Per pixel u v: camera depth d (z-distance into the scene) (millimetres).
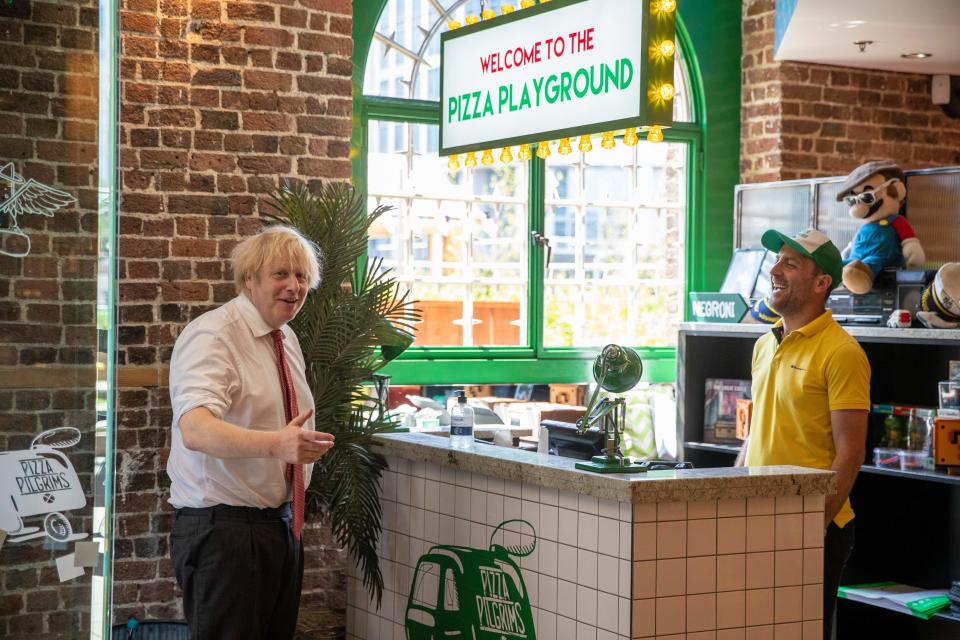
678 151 6809
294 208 4473
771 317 5668
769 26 6551
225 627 3305
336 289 4430
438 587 4031
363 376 4434
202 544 3305
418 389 6035
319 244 4418
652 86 3588
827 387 3768
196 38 4801
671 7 3604
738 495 3213
